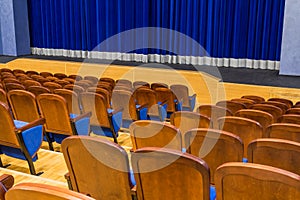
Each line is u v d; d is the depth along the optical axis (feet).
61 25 32.99
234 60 26.96
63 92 12.14
